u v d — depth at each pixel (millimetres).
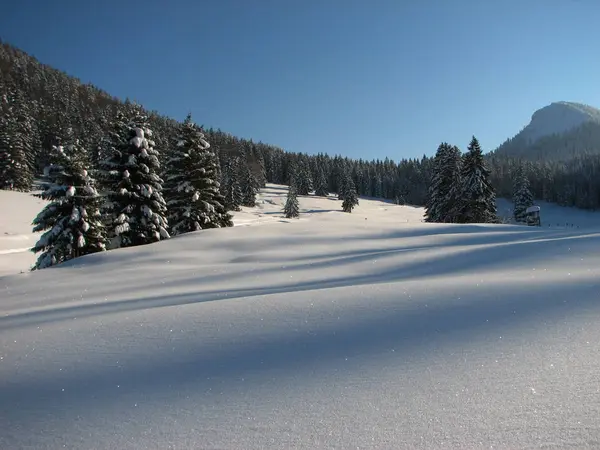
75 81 169375
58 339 4422
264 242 15852
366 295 5371
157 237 21641
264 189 116000
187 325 4551
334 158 152125
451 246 13219
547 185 106250
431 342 3562
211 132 130375
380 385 2826
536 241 11328
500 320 4008
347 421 2391
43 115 104250
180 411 2670
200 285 8727
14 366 3744
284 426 2389
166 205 23859
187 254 14281
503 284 5625
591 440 2072
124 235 21297
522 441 2094
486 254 10086
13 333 4883
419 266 9508
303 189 117250
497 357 3139
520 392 2580
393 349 3473
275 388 2906
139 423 2555
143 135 21672
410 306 4750
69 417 2705
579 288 5094
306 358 3424
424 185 132250
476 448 2055
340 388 2826
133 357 3764
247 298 5598
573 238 11070
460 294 5148
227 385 3016
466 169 36281
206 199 25719
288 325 4332
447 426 2266
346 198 84438
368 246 14508
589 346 3211
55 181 20422
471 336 3631
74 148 20734
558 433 2143
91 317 5391
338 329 4105
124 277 10805
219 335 4168
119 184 21031
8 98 109938
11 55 166125
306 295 5559
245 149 138125
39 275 12328
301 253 13477
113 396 2984
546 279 5949
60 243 19828
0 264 28672
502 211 91625
